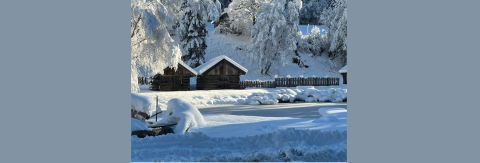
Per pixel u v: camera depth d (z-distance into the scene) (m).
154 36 17.70
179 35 45.47
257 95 26.00
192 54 44.72
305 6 74.69
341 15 56.03
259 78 47.94
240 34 56.31
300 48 56.19
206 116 15.31
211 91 28.03
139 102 11.73
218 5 60.41
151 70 19.39
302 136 9.41
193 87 37.06
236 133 10.32
